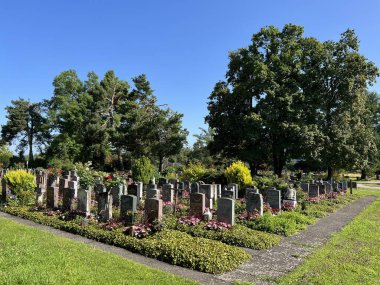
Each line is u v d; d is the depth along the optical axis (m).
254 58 35.28
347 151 34.06
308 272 7.80
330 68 35.03
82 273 6.84
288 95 33.00
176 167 44.81
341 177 38.72
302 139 32.00
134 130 44.75
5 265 6.91
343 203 21.53
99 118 51.72
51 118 52.50
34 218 13.18
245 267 8.23
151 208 11.11
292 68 35.06
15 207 15.11
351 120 36.12
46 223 12.50
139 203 15.42
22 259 7.36
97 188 16.84
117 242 9.94
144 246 9.24
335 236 11.54
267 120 32.81
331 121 36.03
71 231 11.50
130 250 9.40
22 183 16.52
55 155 49.91
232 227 11.59
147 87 53.00
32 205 15.47
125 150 50.25
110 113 53.53
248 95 34.84
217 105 37.25
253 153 34.66
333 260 8.75
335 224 14.02
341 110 35.84
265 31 35.53
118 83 55.44
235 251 8.89
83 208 12.99
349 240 10.98
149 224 10.76
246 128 33.56
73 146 50.53
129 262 8.02
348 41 35.84
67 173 27.16
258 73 33.34
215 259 8.16
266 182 19.94
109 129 50.22
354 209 19.33
